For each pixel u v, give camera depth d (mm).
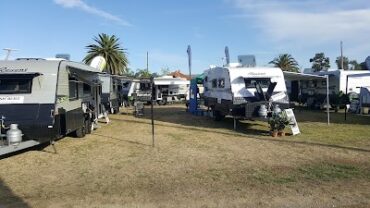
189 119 20984
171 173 8453
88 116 14984
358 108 23156
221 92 17875
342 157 10000
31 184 7688
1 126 10469
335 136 13703
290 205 6262
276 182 7617
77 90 13539
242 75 16422
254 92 16281
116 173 8508
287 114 14164
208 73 20672
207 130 15914
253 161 9617
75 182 7801
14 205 6379
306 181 7672
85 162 9719
